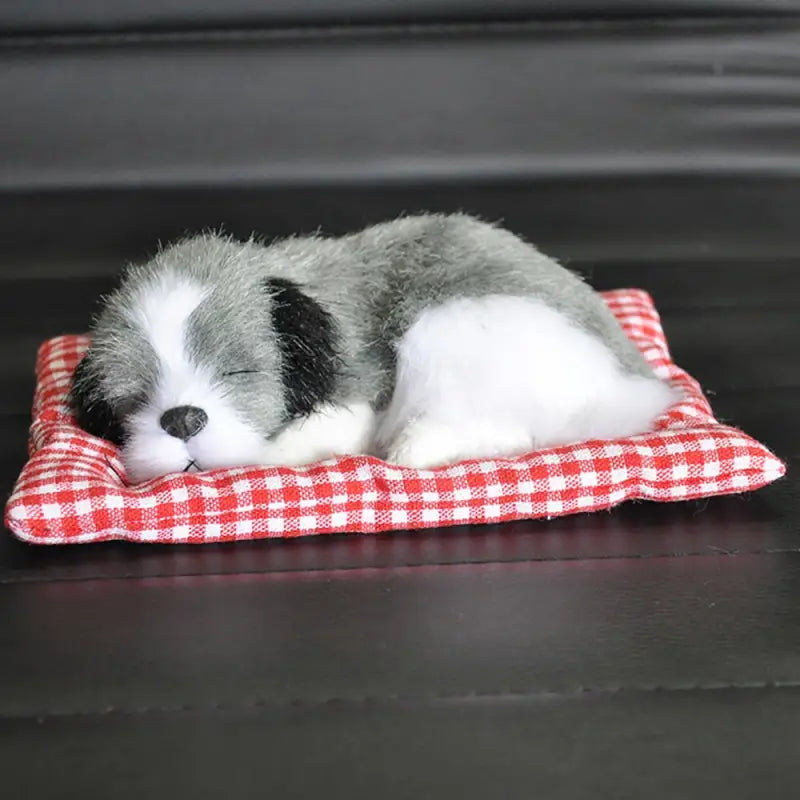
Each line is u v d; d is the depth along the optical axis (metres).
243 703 0.55
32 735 0.54
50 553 0.61
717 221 0.88
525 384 0.62
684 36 0.94
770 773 0.53
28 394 0.72
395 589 0.59
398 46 0.94
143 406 0.60
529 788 0.53
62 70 0.93
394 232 0.65
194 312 0.60
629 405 0.63
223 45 0.94
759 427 0.69
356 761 0.53
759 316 0.78
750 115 0.93
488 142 0.93
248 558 0.61
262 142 0.93
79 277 0.83
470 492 0.61
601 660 0.56
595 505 0.62
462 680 0.56
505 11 0.95
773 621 0.58
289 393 0.61
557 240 0.86
